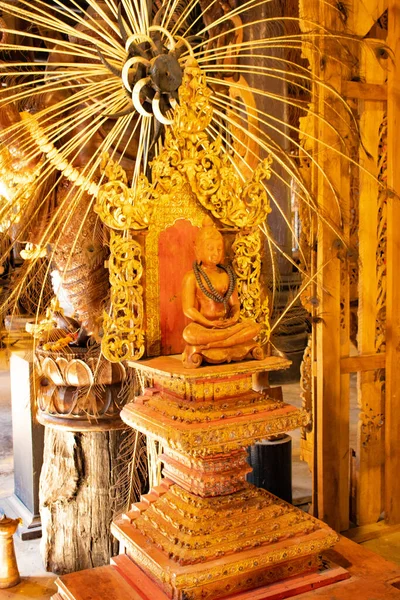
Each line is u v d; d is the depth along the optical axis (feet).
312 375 10.21
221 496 6.46
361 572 6.84
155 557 6.11
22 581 9.66
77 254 8.69
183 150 6.51
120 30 6.68
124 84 6.54
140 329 6.48
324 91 9.59
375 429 10.91
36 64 7.23
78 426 9.11
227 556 6.06
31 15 7.02
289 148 10.48
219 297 6.33
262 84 10.12
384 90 10.21
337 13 9.65
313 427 10.27
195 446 5.82
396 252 10.44
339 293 10.01
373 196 10.42
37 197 8.21
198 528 6.13
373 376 10.77
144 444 9.59
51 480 9.83
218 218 6.84
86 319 8.89
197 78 6.46
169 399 6.50
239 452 6.57
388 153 10.34
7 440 17.44
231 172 6.83
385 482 10.96
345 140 9.83
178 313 6.77
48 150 7.55
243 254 6.98
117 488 9.64
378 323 10.68
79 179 7.71
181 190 6.61
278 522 6.48
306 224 10.00
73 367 8.84
